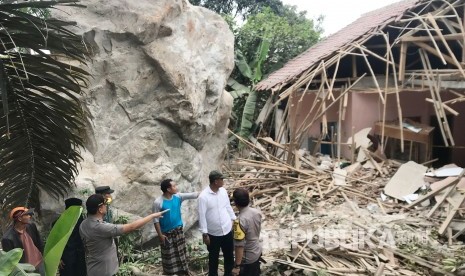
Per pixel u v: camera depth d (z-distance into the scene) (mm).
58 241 2662
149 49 6262
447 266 5453
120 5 6090
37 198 5109
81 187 5695
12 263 2449
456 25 9422
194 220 7137
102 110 6090
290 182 9594
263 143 12266
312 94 12781
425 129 10773
